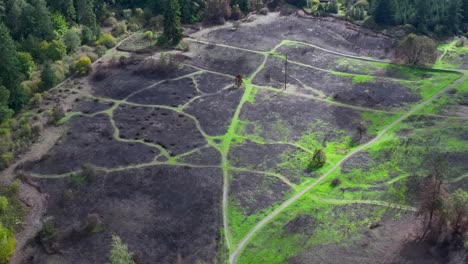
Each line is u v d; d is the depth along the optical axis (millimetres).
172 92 99750
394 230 63750
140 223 68250
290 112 92938
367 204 69250
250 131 88062
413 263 58969
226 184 75375
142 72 106938
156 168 78750
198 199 72438
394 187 71750
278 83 102812
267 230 66812
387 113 91812
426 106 93062
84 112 93688
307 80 103750
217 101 96750
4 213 69875
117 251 57844
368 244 62156
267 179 76500
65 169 78938
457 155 76250
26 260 63156
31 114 92562
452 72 104375
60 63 105250
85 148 83875
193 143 84875
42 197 73375
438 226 61938
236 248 64188
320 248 62469
